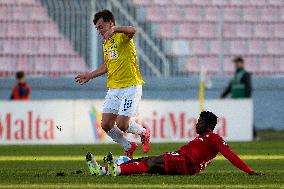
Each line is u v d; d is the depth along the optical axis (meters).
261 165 37.31
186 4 87.50
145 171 27.44
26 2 83.88
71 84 76.94
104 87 77.56
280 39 87.88
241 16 88.56
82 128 62.19
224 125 64.38
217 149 27.52
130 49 33.25
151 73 81.25
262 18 88.75
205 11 87.75
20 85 68.56
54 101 61.72
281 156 44.62
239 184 25.17
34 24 82.69
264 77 80.62
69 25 81.06
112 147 55.75
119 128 33.59
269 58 86.69
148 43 82.19
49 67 81.38
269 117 80.81
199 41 85.62
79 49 80.56
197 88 78.25
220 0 88.75
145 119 62.34
